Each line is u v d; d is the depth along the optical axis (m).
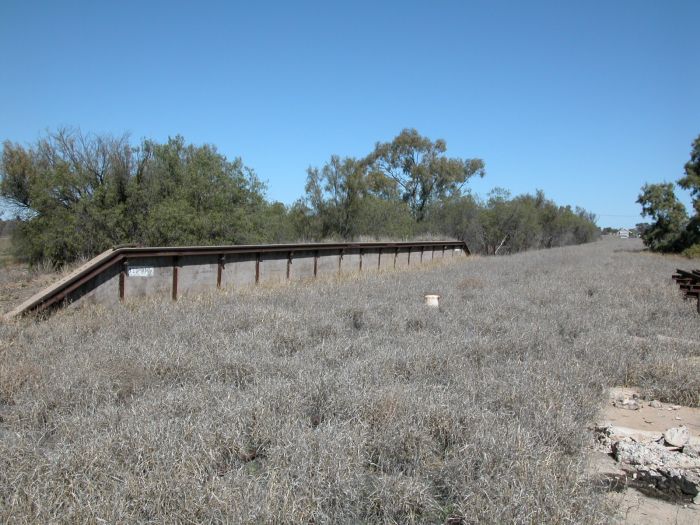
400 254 27.89
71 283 10.72
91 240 18.98
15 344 7.89
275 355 7.94
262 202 24.53
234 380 6.73
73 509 3.73
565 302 13.84
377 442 5.07
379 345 8.68
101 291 11.43
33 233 20.11
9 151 22.66
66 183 19.84
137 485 4.04
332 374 6.58
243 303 11.53
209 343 8.02
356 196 36.56
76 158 20.72
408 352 7.91
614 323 11.62
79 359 6.96
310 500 4.00
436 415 5.48
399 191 63.62
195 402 5.66
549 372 7.39
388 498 4.21
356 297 13.05
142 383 6.50
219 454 4.69
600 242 99.56
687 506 4.59
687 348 9.86
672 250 56.47
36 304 10.09
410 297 13.98
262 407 5.41
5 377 6.30
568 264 29.55
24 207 22.94
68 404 5.75
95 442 4.55
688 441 5.75
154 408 5.49
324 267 20.45
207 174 22.27
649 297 15.62
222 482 4.13
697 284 14.91
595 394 7.02
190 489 3.98
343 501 4.19
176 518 3.77
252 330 9.02
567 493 4.11
